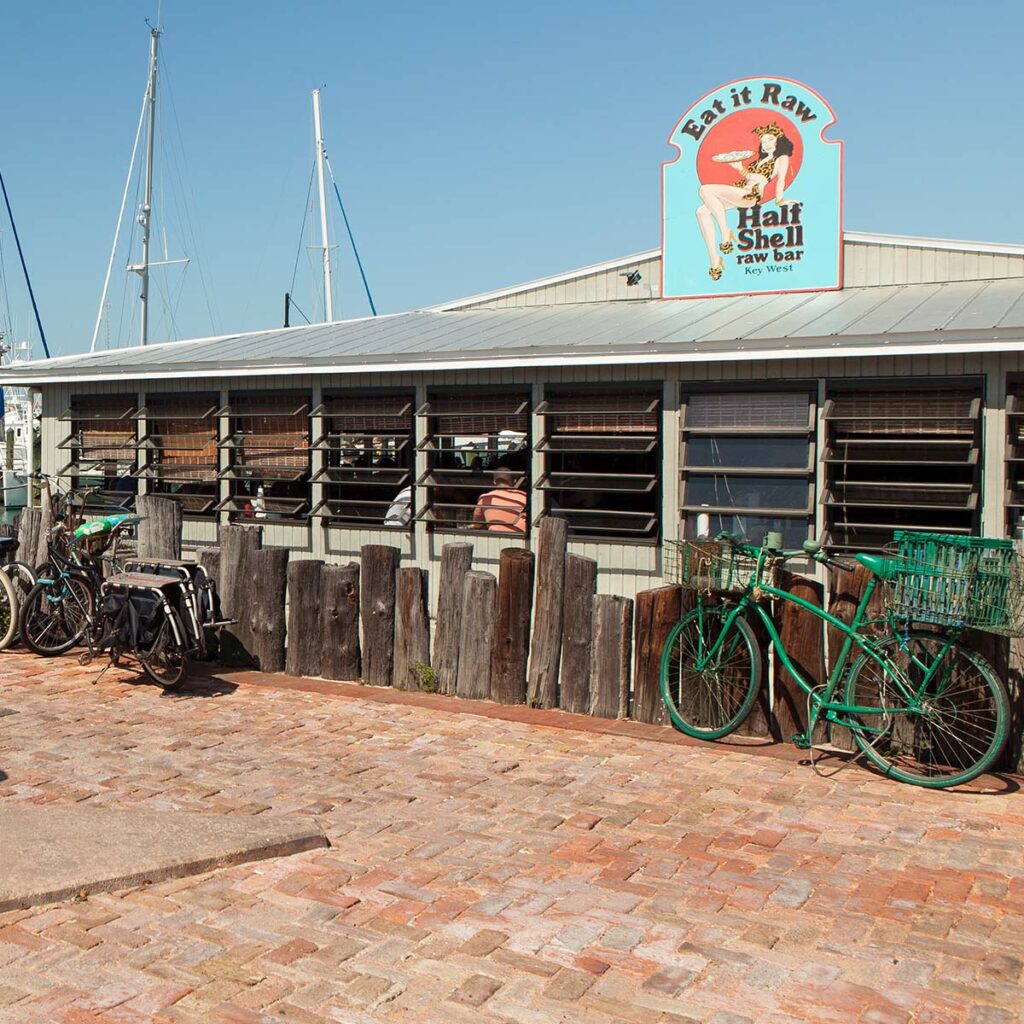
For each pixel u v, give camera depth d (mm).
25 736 6523
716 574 6395
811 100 10383
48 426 13039
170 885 4320
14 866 4324
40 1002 3400
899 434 8328
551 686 7234
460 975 3629
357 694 7625
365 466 10828
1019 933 3982
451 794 5547
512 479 9977
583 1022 3359
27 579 9055
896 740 5984
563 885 4391
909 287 10266
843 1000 3502
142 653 7750
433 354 9953
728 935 3951
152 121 27797
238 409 11547
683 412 9133
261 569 8328
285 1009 3396
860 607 6008
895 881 4449
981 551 5457
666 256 11102
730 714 6555
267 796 5500
